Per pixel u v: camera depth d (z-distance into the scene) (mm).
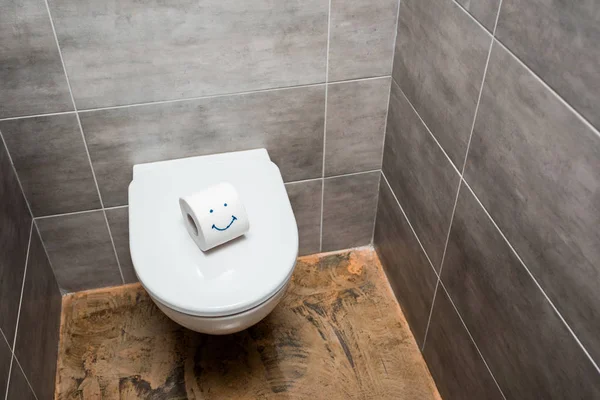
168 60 1281
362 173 1625
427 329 1446
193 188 1307
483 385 1183
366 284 1698
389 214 1617
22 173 1384
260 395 1417
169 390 1430
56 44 1202
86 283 1666
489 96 983
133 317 1604
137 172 1392
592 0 713
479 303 1144
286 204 1268
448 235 1239
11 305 1226
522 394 1026
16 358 1200
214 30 1260
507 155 957
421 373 1469
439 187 1249
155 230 1203
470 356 1224
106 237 1571
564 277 850
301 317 1597
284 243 1178
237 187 1310
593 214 767
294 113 1447
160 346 1527
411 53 1290
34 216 1472
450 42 1099
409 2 1259
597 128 736
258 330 1561
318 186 1622
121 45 1235
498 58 938
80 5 1161
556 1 778
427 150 1283
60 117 1312
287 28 1296
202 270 1122
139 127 1373
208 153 1469
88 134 1355
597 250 770
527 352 988
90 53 1230
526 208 925
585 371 831
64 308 1628
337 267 1750
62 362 1490
